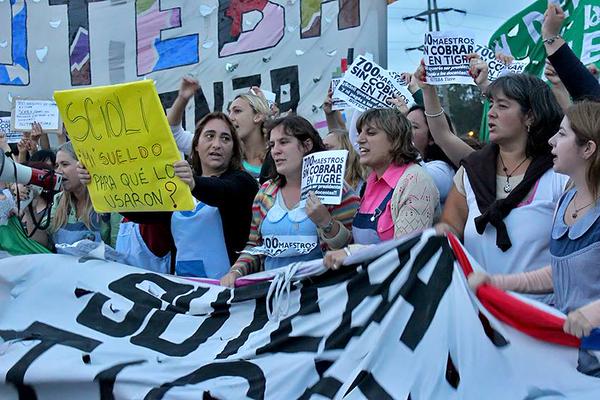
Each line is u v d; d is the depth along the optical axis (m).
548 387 2.59
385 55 5.42
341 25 5.54
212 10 6.14
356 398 2.75
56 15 6.73
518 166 3.13
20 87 6.82
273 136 3.77
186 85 4.36
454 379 2.72
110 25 6.58
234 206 3.96
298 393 3.02
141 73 6.51
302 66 5.74
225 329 3.41
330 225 3.51
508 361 2.66
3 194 4.27
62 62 6.75
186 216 4.02
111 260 4.05
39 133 6.61
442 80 4.10
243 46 6.00
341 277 3.17
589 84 3.43
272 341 3.21
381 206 3.46
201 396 3.01
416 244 2.98
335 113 5.34
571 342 2.56
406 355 2.80
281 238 3.67
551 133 3.07
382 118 3.48
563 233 2.71
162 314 3.56
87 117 3.63
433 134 4.07
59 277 3.80
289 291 3.27
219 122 4.08
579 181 2.67
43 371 3.27
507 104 3.09
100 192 3.77
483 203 3.14
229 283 3.62
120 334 3.56
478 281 2.76
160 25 6.38
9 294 3.83
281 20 5.80
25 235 4.36
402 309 2.89
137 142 3.52
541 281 2.83
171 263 4.25
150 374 3.14
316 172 3.54
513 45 5.82
